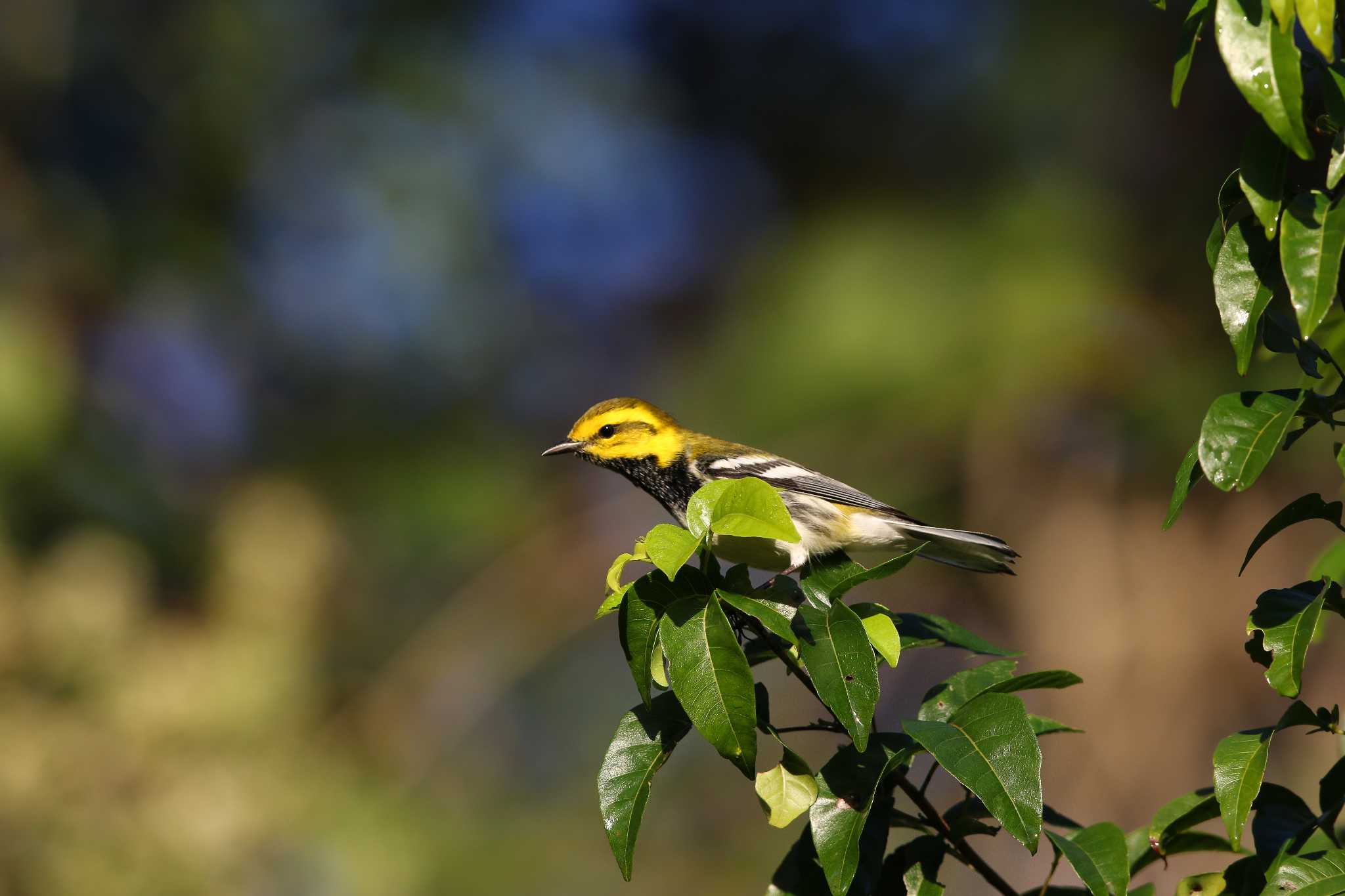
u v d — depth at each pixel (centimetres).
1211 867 1057
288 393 1634
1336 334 498
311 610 1248
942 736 394
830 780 405
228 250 1648
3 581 1123
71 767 1084
